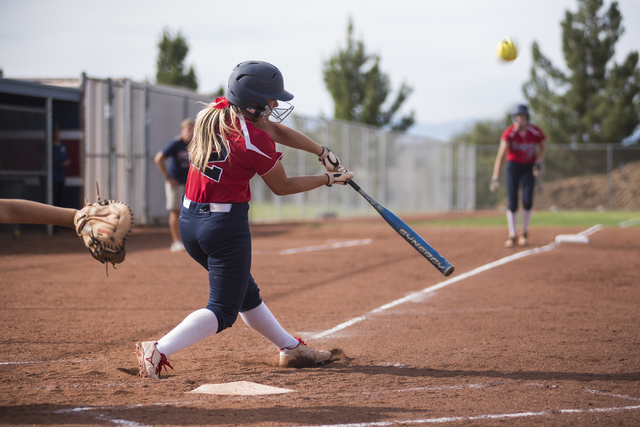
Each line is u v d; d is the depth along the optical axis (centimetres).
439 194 5400
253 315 662
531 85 6162
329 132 3825
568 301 1092
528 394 577
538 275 1392
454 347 770
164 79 5441
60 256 1719
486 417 508
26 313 966
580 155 5347
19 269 1459
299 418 498
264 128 650
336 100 6525
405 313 993
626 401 558
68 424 474
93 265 1535
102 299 1094
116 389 574
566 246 1994
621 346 775
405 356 725
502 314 983
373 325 904
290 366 681
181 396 557
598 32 5853
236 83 596
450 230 2738
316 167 3706
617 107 5634
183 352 752
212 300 619
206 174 592
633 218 3775
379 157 4478
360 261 1648
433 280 1335
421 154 5084
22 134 2250
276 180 612
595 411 528
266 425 480
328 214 3922
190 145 610
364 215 4306
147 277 1352
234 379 621
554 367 676
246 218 615
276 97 604
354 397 562
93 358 705
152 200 2755
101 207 522
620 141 5812
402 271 1466
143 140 2684
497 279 1339
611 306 1048
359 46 6462
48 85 2298
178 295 1139
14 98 2470
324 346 779
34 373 634
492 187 1962
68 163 2436
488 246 2008
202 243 605
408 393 577
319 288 1235
